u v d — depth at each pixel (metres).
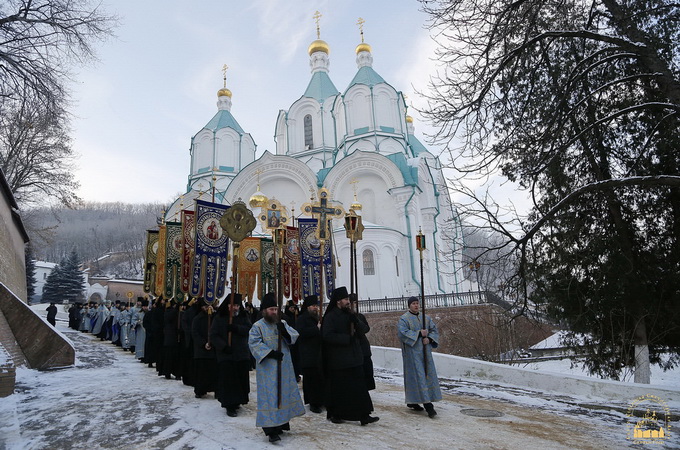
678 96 8.41
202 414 6.36
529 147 10.71
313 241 11.68
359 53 43.47
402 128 39.59
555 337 20.05
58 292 60.28
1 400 6.86
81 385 8.80
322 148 40.03
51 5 14.19
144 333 14.32
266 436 5.23
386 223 34.25
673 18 9.81
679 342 10.80
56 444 4.97
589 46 11.60
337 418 5.95
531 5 9.94
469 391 8.62
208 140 44.06
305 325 7.11
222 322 6.58
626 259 10.09
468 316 19.23
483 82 10.65
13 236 21.48
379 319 23.30
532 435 5.41
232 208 7.20
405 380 6.58
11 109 17.02
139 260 98.00
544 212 11.07
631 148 11.10
